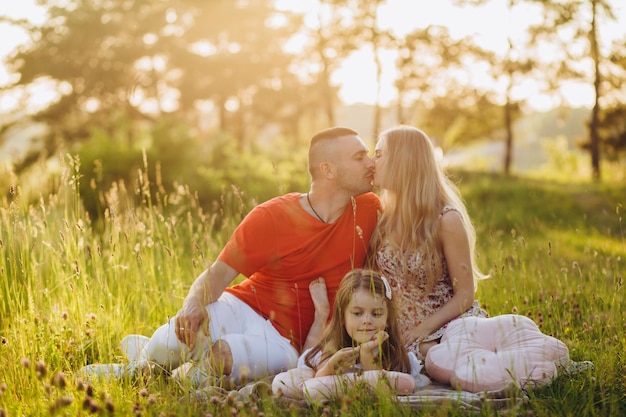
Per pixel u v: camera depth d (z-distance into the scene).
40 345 4.02
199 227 5.88
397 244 3.92
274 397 3.27
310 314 3.99
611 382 3.29
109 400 2.91
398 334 3.55
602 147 33.53
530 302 4.77
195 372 3.62
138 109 32.94
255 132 38.59
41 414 3.14
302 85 36.66
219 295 3.91
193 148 13.09
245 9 32.19
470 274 3.87
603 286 4.89
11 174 5.08
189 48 32.19
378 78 34.78
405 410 3.06
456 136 43.62
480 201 16.05
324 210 4.02
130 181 11.79
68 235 4.86
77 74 31.08
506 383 3.36
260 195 12.12
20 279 4.66
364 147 3.99
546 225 10.98
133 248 5.17
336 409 3.14
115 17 31.11
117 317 4.50
